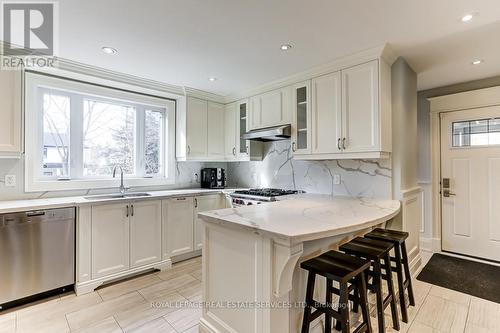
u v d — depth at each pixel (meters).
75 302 2.23
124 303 2.22
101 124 3.14
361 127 2.38
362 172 2.73
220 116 3.90
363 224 1.54
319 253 1.73
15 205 2.15
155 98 3.51
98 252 2.49
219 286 1.72
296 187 3.36
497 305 2.19
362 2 1.63
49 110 2.75
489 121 3.14
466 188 3.32
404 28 1.95
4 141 2.20
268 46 2.24
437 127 3.49
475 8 1.69
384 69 2.35
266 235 1.36
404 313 1.95
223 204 3.56
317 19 1.83
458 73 2.92
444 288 2.50
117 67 2.71
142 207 2.80
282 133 2.92
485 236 3.20
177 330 1.86
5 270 2.05
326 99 2.63
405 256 2.13
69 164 2.89
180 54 2.39
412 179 2.80
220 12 1.74
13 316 2.02
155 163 3.63
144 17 1.79
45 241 2.22
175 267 3.03
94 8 1.69
